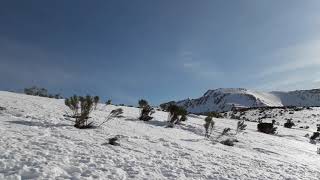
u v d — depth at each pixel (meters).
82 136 10.38
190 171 8.49
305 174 11.25
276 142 21.34
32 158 6.76
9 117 11.41
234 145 16.42
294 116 68.00
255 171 10.14
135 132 13.45
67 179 5.91
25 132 9.27
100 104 22.61
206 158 10.83
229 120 33.38
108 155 8.44
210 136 17.98
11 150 7.11
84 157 7.77
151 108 19.19
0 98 16.44
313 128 48.41
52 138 9.18
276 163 12.69
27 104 15.90
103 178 6.39
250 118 68.00
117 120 16.19
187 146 12.51
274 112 74.38
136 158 8.81
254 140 20.06
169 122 19.52
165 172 7.88
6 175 5.55
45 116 13.02
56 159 7.09
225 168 9.75
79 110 16.31
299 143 24.17
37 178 5.64
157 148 10.91
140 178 6.90
